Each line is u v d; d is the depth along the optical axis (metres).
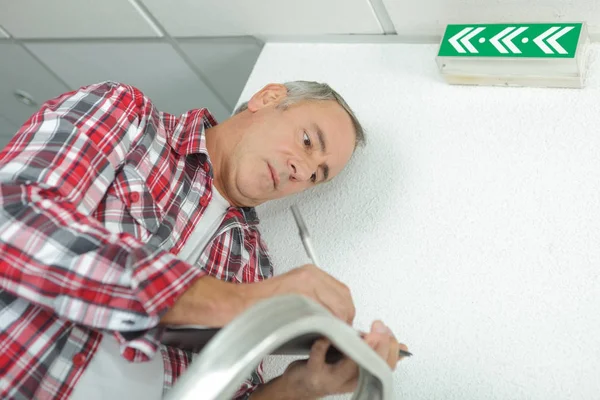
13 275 0.87
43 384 0.95
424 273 1.26
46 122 1.06
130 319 0.86
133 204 1.09
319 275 0.92
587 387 1.05
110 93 1.16
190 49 1.91
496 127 1.34
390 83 1.51
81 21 1.92
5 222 0.88
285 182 1.30
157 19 1.80
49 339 0.96
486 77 1.37
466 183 1.31
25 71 2.33
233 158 1.31
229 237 1.32
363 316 1.26
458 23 1.40
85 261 0.86
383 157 1.42
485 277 1.20
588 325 1.09
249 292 0.90
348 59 1.61
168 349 1.11
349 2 1.46
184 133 1.29
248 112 1.36
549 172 1.25
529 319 1.13
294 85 1.39
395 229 1.33
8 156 1.01
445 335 1.18
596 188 1.19
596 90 1.28
